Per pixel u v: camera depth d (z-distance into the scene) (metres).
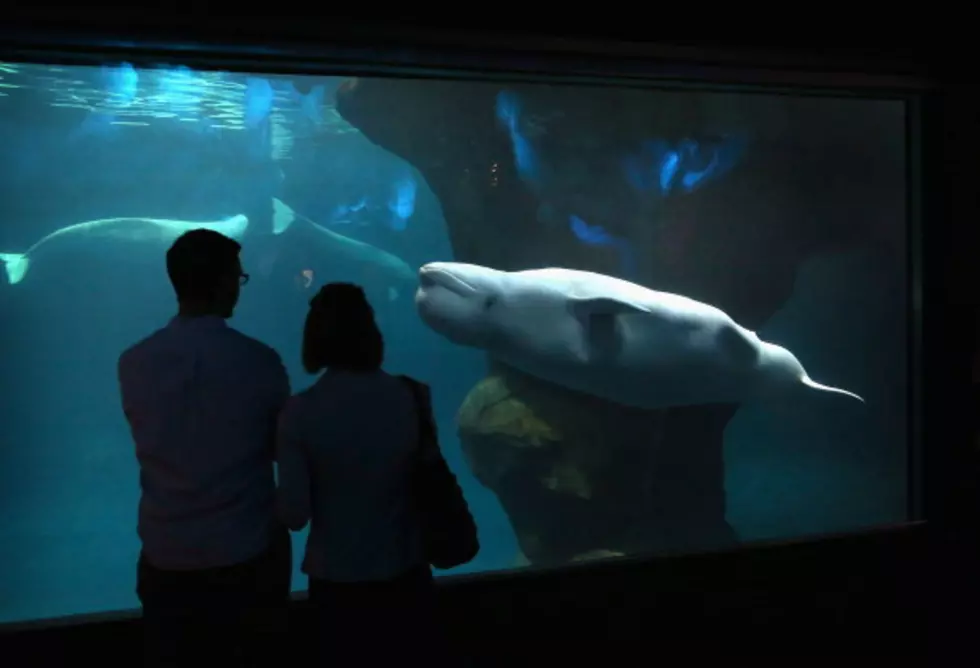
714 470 7.89
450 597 3.76
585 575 3.96
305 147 26.81
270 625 2.67
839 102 9.36
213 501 2.52
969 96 4.33
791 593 4.26
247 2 3.37
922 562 4.46
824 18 4.11
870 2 4.14
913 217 4.50
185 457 2.50
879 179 10.33
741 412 14.27
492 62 3.71
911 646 4.22
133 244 20.33
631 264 8.95
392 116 9.47
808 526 12.31
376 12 3.52
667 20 3.90
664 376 6.03
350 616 2.53
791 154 9.70
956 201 4.39
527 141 8.67
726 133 9.13
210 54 3.43
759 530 12.39
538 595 3.89
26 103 20.88
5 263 21.00
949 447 4.48
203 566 2.50
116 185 28.59
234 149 26.97
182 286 2.64
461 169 9.05
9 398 25.19
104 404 26.75
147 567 2.55
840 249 10.80
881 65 4.21
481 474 7.55
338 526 2.53
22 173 27.50
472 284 5.82
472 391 7.66
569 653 3.93
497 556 16.61
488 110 8.93
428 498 2.61
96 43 3.27
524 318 5.78
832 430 13.61
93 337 26.69
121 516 22.62
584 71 3.84
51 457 25.11
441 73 3.77
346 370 2.59
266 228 27.23
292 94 19.39
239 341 2.64
